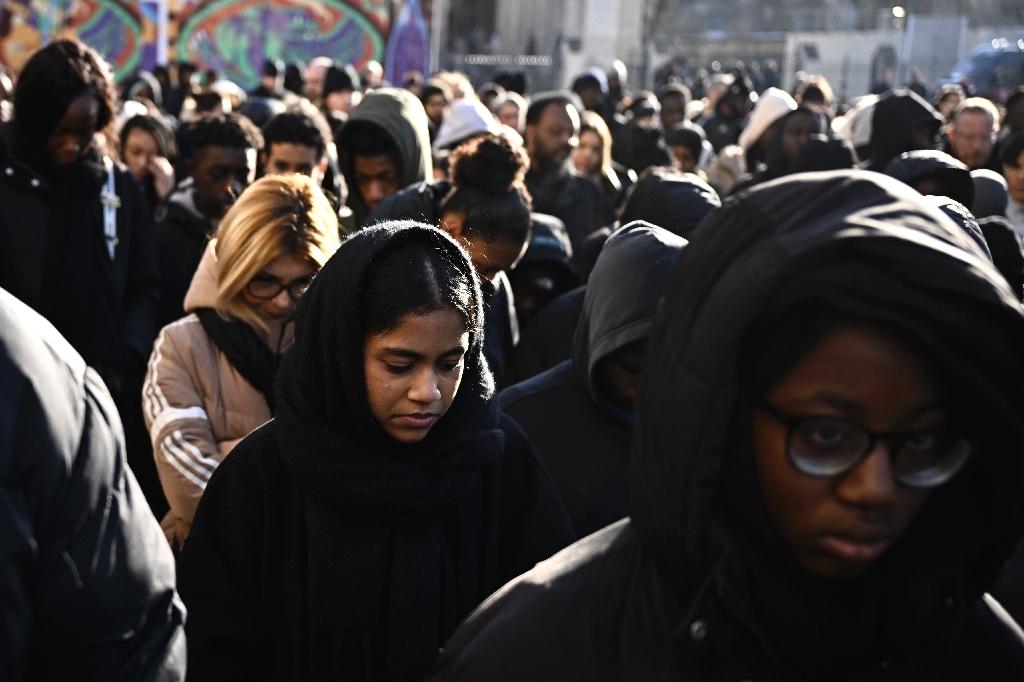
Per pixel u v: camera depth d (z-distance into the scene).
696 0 39.06
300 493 2.10
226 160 4.56
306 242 2.78
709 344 1.17
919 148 6.61
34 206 4.10
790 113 7.11
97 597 1.45
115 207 4.27
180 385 2.78
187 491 2.66
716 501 1.26
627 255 2.56
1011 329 1.12
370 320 2.01
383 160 4.60
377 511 2.04
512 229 3.32
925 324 1.11
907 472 1.17
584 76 11.85
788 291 1.13
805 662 1.28
